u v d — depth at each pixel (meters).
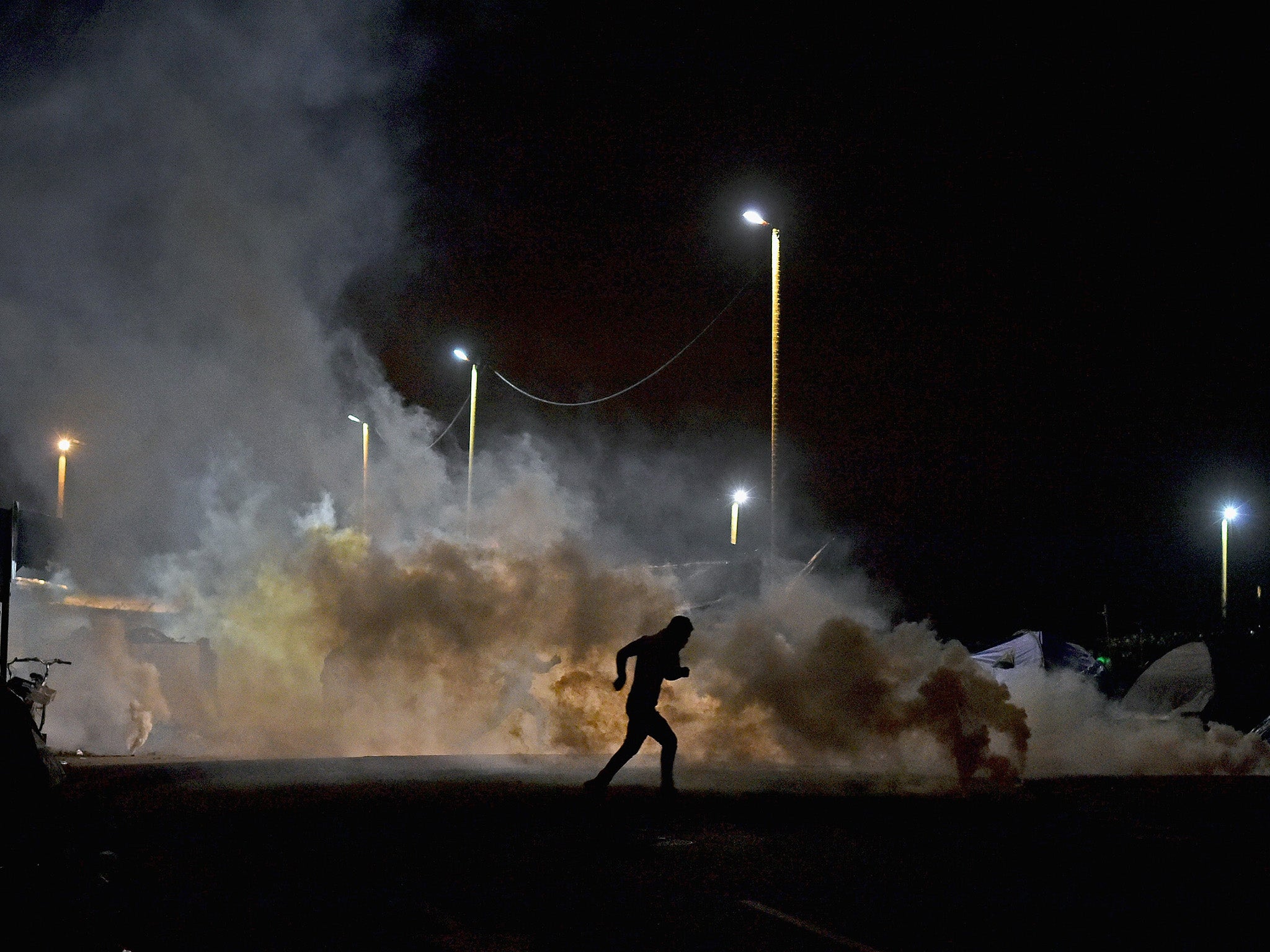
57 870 8.24
